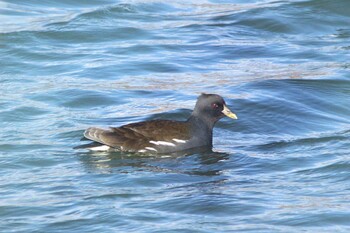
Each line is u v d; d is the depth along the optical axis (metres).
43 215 14.91
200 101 18.27
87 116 20.20
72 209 15.11
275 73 23.55
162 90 22.17
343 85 22.50
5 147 18.08
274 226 14.38
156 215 14.80
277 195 15.70
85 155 17.66
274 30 27.48
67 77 23.02
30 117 20.06
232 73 23.61
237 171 16.98
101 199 15.49
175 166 17.19
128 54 24.95
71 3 29.61
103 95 21.56
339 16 28.36
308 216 14.70
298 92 21.91
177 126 18.11
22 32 26.12
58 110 20.61
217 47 25.77
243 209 15.02
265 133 19.67
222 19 28.25
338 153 17.94
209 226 14.35
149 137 17.84
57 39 25.92
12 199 15.59
